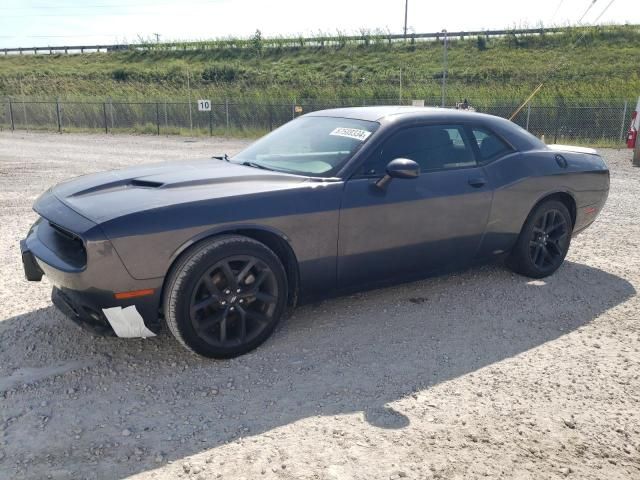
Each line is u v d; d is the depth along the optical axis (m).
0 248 5.93
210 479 2.43
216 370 3.40
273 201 3.55
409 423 2.87
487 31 41.50
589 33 38.34
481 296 4.68
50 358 3.51
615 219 7.80
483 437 2.76
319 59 43.72
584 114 24.19
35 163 14.38
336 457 2.58
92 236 3.05
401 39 44.16
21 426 2.81
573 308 4.47
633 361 3.60
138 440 2.71
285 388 3.21
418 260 4.27
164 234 3.19
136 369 3.39
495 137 4.77
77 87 42.78
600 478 2.48
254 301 3.61
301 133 4.52
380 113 4.40
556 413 2.99
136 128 29.92
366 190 3.88
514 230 4.79
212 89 39.47
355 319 4.18
